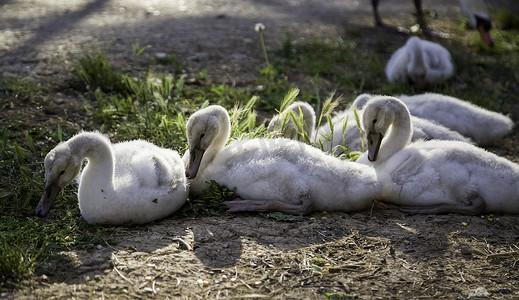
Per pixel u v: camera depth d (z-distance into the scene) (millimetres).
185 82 9203
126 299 4055
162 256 4629
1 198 5566
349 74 10320
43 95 8031
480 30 12109
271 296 4211
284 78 9914
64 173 4863
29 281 4172
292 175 5387
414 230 5273
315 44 11812
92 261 4496
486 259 4832
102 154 4980
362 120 6156
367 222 5426
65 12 12945
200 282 4316
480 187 5527
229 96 8781
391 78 10195
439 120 7605
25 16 12344
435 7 16531
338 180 5441
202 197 5648
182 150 6715
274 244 4922
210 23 12906
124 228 5121
